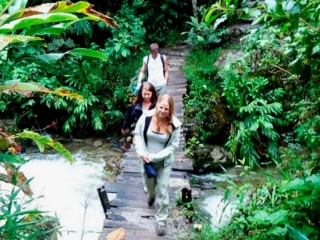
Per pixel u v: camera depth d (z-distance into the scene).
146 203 4.88
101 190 4.95
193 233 4.25
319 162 2.91
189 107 8.05
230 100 7.87
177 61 9.67
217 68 8.72
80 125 8.70
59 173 7.41
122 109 8.73
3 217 1.69
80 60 9.18
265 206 3.55
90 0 10.50
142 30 10.02
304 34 2.12
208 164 7.29
